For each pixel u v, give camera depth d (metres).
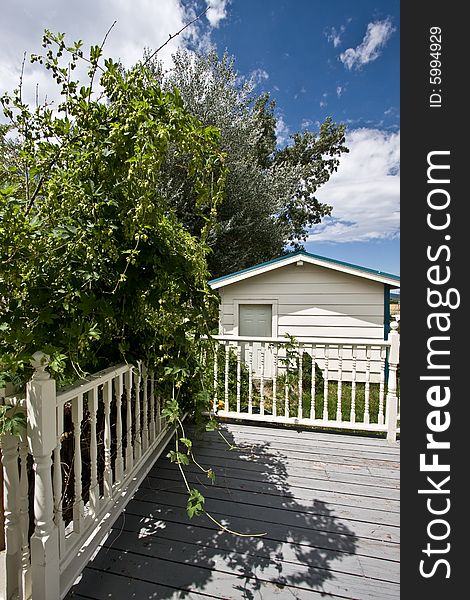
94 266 1.37
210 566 1.49
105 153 1.29
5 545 1.14
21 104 1.43
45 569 1.11
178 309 1.82
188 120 1.40
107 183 1.38
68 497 1.65
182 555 1.55
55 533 1.16
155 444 2.33
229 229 7.92
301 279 5.93
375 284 5.63
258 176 8.92
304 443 2.77
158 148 1.23
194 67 8.07
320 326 5.86
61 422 1.25
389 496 2.03
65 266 1.30
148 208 1.30
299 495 2.04
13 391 1.18
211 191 1.65
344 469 2.35
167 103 1.36
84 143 1.38
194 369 2.19
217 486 2.13
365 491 2.09
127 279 1.53
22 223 1.15
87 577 1.42
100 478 1.84
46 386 1.11
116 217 1.42
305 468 2.37
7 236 1.11
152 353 1.95
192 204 7.36
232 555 1.55
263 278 6.09
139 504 1.93
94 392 1.49
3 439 1.12
